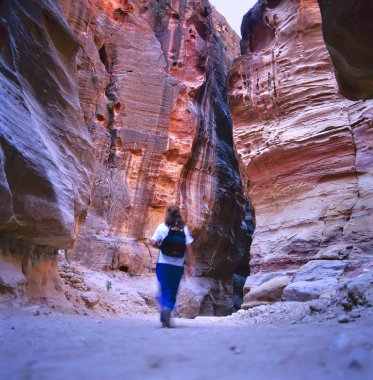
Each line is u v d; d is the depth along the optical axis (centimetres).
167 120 2281
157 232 486
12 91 671
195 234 2442
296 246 1403
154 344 282
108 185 2000
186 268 2433
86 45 2086
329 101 1515
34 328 388
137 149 2181
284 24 1725
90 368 199
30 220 639
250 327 473
